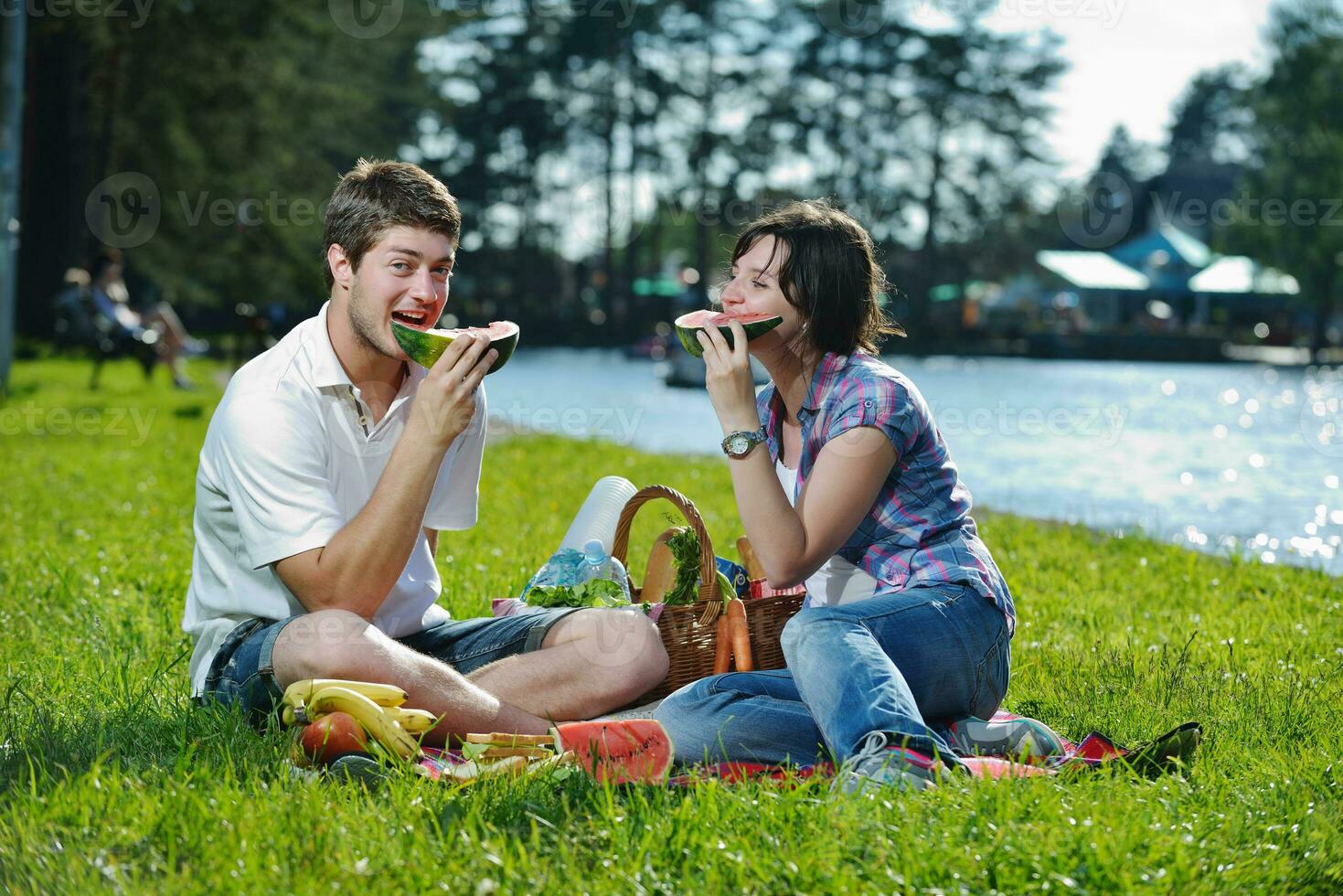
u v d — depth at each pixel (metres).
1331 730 3.55
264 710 3.26
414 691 3.15
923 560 3.24
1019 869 2.42
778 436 3.43
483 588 5.59
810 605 3.40
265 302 33.22
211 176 30.47
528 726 3.25
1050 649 4.65
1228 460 13.27
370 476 3.43
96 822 2.65
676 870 2.48
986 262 59.06
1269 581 6.05
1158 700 3.92
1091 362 44.50
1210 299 55.78
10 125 16.09
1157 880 2.38
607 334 54.34
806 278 3.22
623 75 56.00
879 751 2.81
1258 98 43.81
